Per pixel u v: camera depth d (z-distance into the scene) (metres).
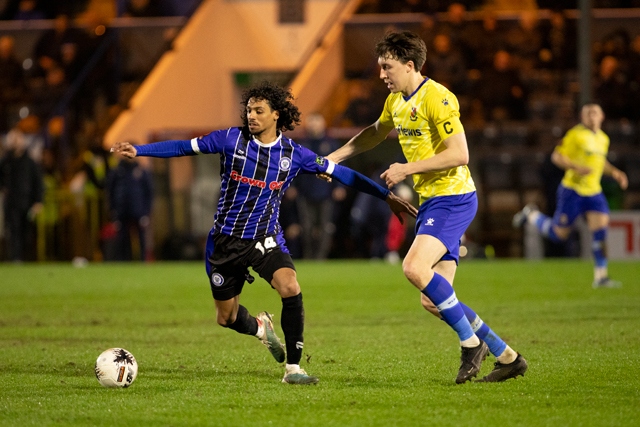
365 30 78.69
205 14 78.69
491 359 22.62
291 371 19.56
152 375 20.72
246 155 19.52
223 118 79.81
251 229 19.78
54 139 75.75
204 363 22.48
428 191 19.95
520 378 19.78
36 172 63.59
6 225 64.06
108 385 18.97
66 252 68.50
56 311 34.91
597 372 20.50
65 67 80.31
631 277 46.72
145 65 80.94
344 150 21.81
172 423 15.77
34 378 20.42
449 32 76.31
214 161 67.12
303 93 72.94
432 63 73.38
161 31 81.00
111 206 63.19
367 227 62.41
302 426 15.48
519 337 26.47
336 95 77.06
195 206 66.81
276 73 80.12
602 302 35.59
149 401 17.62
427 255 19.06
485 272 50.62
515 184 67.19
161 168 66.44
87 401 17.70
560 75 77.12
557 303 35.44
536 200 66.56
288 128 20.02
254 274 52.44
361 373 20.77
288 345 19.55
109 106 78.75
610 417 16.02
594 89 75.38
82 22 83.88
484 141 68.88
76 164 74.69
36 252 68.50
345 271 53.12
